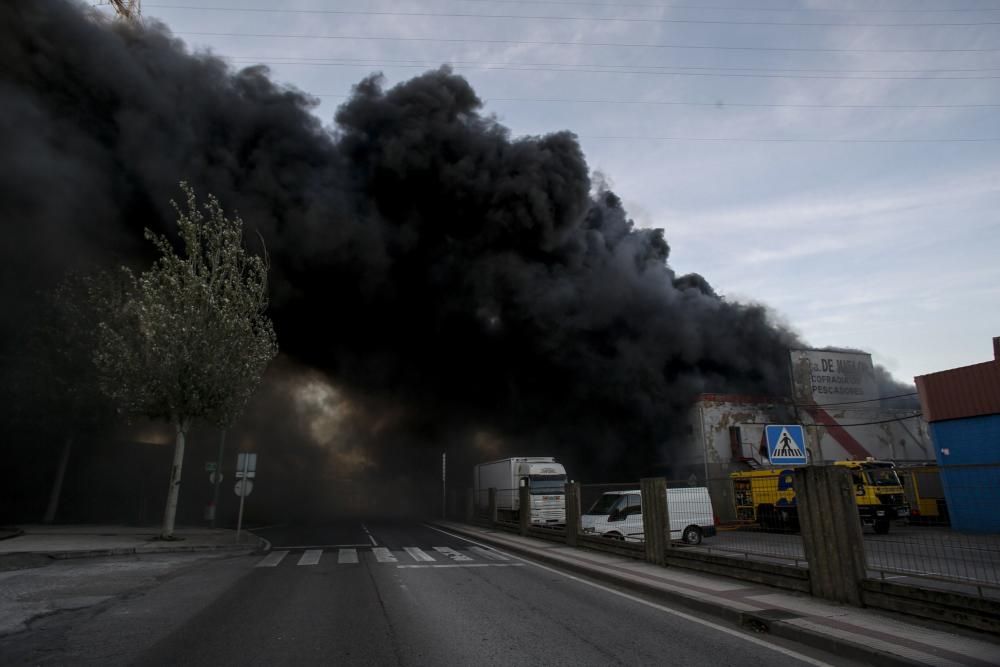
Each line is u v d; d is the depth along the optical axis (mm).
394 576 10938
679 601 8234
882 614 6852
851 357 35469
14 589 9367
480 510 28719
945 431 20469
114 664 5250
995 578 5934
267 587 9594
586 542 15172
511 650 5715
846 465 18531
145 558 13961
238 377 18953
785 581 8438
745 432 33781
